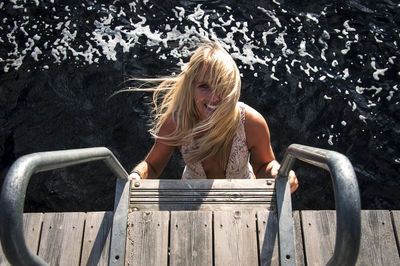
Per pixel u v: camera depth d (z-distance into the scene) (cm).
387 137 371
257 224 188
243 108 215
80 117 382
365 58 408
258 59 408
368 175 361
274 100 390
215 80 188
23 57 401
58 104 385
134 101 392
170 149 239
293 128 381
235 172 235
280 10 443
